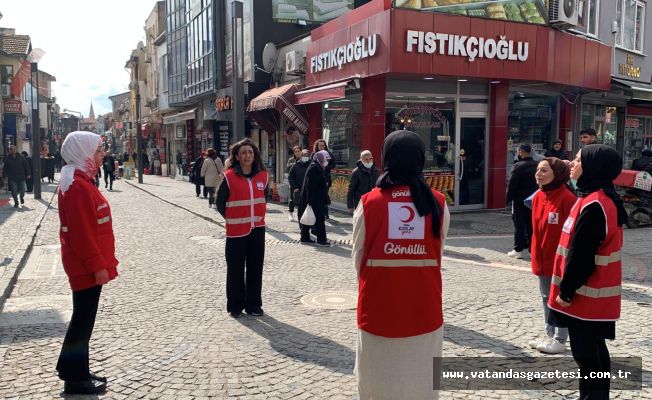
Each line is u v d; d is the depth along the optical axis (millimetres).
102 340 5098
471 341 4957
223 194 5715
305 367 4465
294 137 16844
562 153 12742
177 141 33969
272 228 11812
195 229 12203
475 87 13359
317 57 14195
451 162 13359
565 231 3598
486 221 12148
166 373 4367
